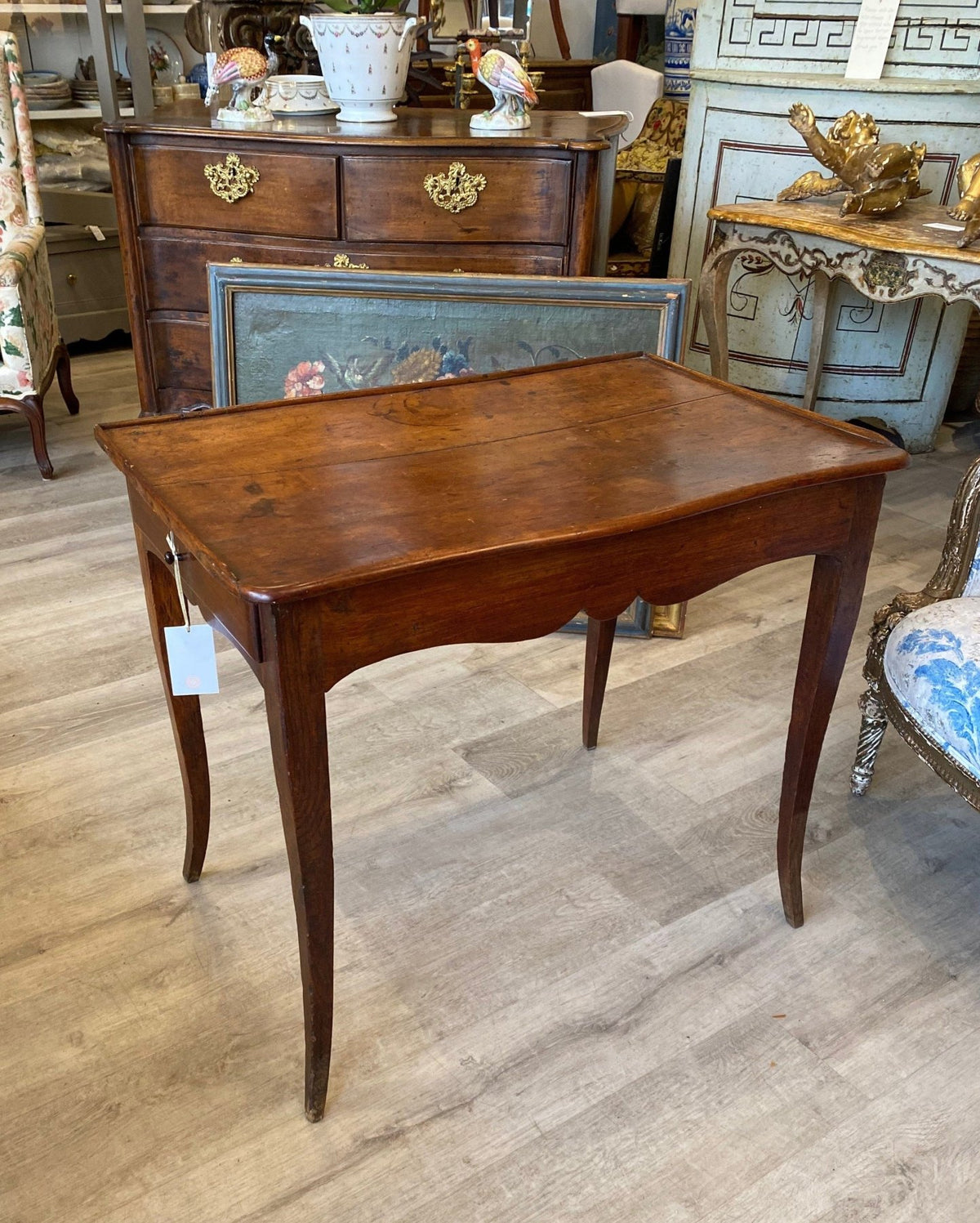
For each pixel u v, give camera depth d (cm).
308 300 254
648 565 139
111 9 411
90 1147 142
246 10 375
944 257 254
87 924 178
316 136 291
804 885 192
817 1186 139
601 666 214
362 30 300
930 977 173
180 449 149
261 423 159
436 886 189
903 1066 157
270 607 113
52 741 224
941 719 166
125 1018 161
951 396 424
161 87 442
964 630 171
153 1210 134
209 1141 143
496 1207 136
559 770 221
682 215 386
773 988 170
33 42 433
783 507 145
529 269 303
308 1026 141
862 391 385
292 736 122
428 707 241
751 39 351
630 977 171
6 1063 153
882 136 342
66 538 310
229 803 208
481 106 509
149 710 236
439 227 301
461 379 180
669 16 528
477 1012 164
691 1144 145
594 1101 150
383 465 145
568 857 197
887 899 189
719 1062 157
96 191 442
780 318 379
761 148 356
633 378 183
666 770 221
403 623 124
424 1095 151
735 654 265
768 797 214
